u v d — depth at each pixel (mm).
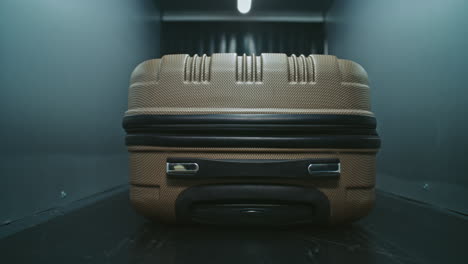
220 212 1349
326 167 1321
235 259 1091
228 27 5750
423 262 1092
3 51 1678
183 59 1432
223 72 1370
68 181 2299
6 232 1479
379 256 1142
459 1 2020
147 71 1454
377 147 1441
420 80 2459
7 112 1697
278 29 5785
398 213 1953
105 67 2990
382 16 3131
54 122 2135
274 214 1338
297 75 1377
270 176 1307
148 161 1403
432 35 2299
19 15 1801
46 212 1946
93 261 1091
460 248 1239
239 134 1332
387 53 3029
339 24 4750
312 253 1157
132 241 1310
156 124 1380
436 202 2227
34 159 1915
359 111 1396
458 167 2020
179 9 5645
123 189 3088
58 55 2188
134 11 3877
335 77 1382
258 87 1354
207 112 1343
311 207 1365
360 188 1393
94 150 2752
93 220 1715
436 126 2250
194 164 1323
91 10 2691
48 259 1115
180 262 1067
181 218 1394
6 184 1673
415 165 2516
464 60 1979
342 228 1513
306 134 1338
